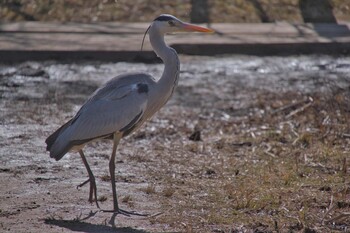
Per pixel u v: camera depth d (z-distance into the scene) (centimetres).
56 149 1040
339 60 2242
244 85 1983
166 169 1290
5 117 1634
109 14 2580
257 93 1900
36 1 2634
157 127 1589
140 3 2633
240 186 1187
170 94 1103
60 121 1617
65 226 1000
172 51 1103
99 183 1205
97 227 998
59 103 1780
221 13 2600
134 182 1216
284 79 2053
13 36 2323
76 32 2388
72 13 2584
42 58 2145
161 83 1090
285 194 1152
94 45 2219
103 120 1050
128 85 1070
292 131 1527
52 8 2605
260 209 1088
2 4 2627
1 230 980
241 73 2098
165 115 1694
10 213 1051
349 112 1634
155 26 1115
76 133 1040
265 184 1202
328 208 1086
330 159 1338
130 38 2314
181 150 1419
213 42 2256
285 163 1323
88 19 2556
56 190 1163
